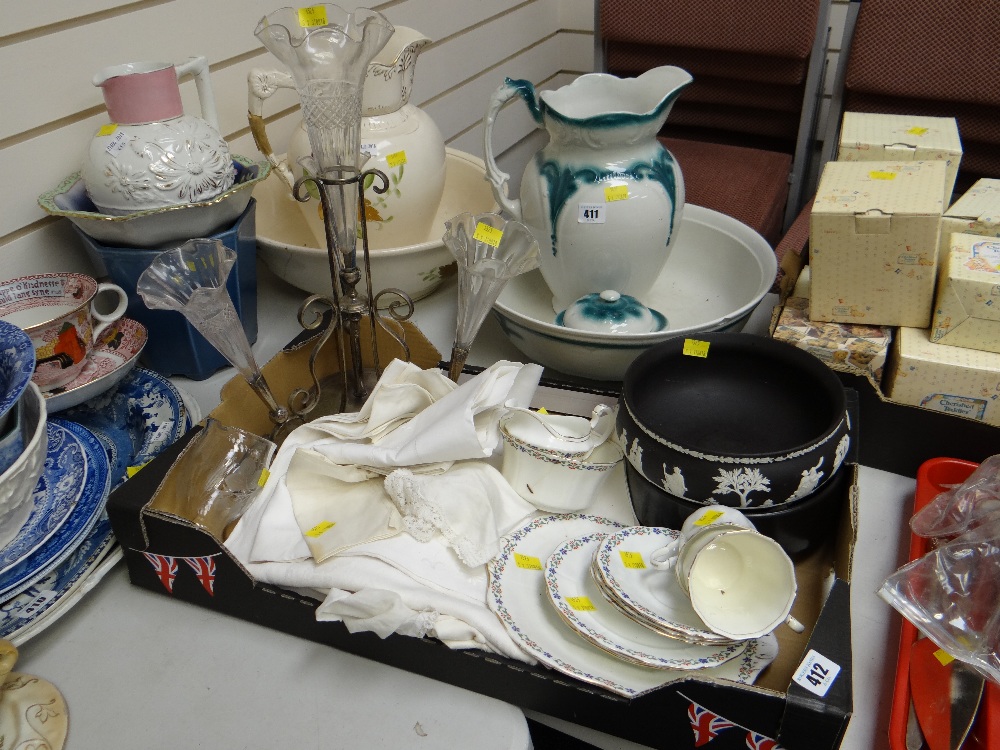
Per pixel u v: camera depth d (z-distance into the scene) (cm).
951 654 62
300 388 85
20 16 85
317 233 104
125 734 60
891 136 106
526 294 111
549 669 58
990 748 57
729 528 60
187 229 86
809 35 173
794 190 194
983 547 67
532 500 74
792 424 77
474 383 73
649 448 68
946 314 82
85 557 69
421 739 59
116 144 81
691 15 183
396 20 150
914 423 83
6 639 62
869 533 79
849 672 54
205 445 74
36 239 93
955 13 153
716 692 53
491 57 191
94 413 86
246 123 119
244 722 61
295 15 79
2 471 61
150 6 99
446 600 62
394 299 105
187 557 66
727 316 88
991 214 90
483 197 118
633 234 94
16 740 58
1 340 63
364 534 67
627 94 100
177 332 91
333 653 66
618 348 87
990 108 161
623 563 65
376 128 96
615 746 62
